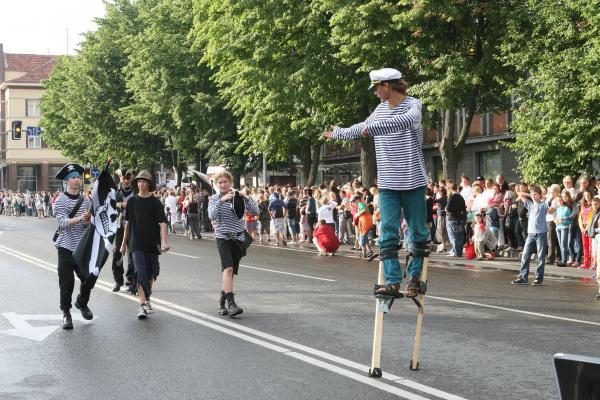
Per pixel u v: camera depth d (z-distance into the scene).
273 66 25.44
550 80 17.53
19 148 88.19
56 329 9.22
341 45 22.48
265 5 24.88
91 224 9.57
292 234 26.81
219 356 7.60
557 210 17.66
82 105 50.12
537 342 8.25
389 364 7.19
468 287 13.58
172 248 23.83
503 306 11.08
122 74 49.34
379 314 6.65
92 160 55.53
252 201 10.44
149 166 49.84
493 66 20.70
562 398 2.43
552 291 13.05
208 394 6.17
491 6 20.72
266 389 6.30
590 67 16.62
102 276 15.11
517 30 19.38
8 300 11.73
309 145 32.66
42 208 58.12
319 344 8.16
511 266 17.67
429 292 12.79
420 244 6.33
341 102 24.53
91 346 8.17
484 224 19.16
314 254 21.86
